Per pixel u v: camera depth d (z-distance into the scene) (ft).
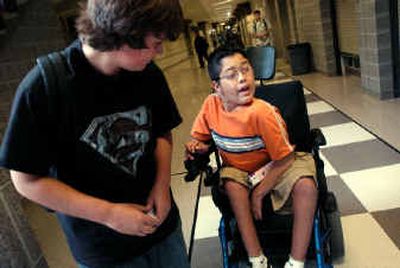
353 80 18.80
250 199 5.37
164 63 50.49
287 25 33.50
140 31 2.37
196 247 7.20
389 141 10.15
